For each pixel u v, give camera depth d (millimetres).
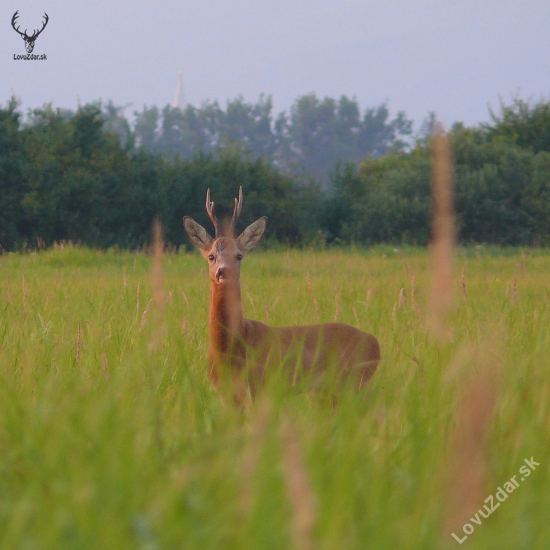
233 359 20766
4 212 142750
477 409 8273
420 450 10633
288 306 33594
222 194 163000
